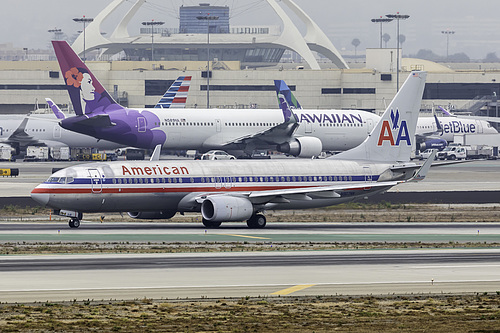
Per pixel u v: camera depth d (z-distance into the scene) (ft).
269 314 384.27
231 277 482.28
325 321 369.09
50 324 355.97
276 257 570.05
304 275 492.95
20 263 525.75
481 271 515.50
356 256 580.30
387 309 399.03
